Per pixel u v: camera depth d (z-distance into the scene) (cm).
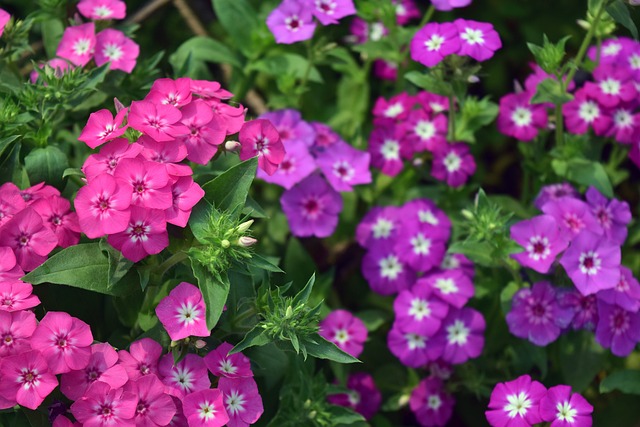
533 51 82
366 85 94
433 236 84
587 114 86
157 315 72
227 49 90
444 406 85
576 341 83
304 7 86
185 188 71
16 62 86
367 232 86
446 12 100
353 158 86
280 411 79
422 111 87
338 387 81
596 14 82
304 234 85
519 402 76
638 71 85
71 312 77
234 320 75
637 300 80
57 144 81
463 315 83
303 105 95
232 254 71
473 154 98
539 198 85
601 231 80
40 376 70
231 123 74
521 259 80
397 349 83
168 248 73
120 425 71
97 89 81
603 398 87
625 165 97
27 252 74
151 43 98
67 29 82
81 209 70
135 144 72
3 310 71
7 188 74
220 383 73
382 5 91
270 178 84
